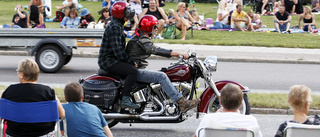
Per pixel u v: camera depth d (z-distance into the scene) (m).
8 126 10.97
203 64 16.41
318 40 45.47
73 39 28.28
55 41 28.14
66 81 26.62
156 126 18.52
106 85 16.09
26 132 10.84
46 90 11.10
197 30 51.72
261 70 32.19
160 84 15.95
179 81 16.38
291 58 36.09
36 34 28.23
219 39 44.28
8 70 30.28
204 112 17.03
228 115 10.52
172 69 16.34
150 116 16.25
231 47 40.47
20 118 10.78
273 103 20.64
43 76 27.98
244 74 30.39
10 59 35.12
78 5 62.41
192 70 16.50
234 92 10.69
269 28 53.56
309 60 35.66
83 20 40.41
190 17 46.34
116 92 16.06
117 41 15.93
